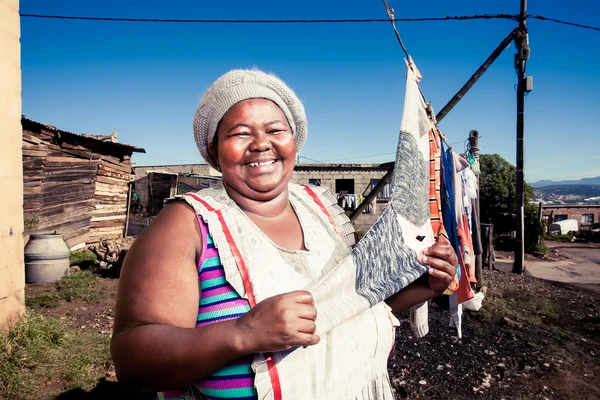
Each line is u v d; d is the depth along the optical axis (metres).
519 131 10.83
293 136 1.24
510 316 6.26
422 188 1.49
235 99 1.10
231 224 1.01
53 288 7.34
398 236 1.31
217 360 0.81
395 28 1.67
